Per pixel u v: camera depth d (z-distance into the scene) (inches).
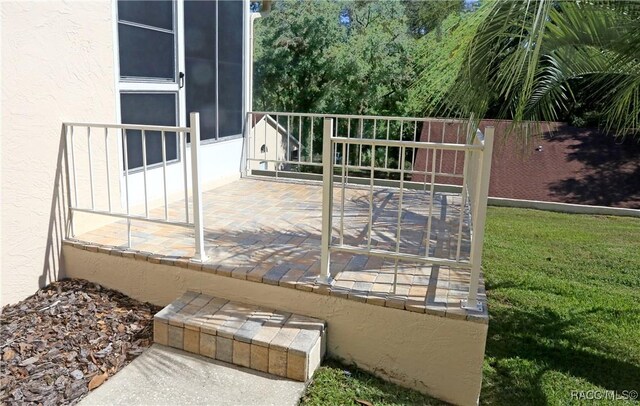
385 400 93.6
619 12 97.8
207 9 191.3
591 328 135.9
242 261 117.5
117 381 90.4
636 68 104.0
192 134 110.0
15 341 98.7
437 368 96.8
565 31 103.4
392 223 157.3
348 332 102.3
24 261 116.6
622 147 416.5
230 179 223.6
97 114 136.6
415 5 573.0
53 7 119.1
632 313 145.9
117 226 143.9
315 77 637.3
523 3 88.7
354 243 134.6
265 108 663.1
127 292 122.7
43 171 119.9
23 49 112.0
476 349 93.3
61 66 123.0
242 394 88.3
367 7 616.1
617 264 195.9
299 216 164.2
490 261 196.7
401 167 98.0
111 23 139.3
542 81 122.4
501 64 97.3
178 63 174.1
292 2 627.5
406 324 97.2
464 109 108.7
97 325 108.5
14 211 113.2
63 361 94.6
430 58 130.6
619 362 118.3
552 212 310.8
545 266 191.6
